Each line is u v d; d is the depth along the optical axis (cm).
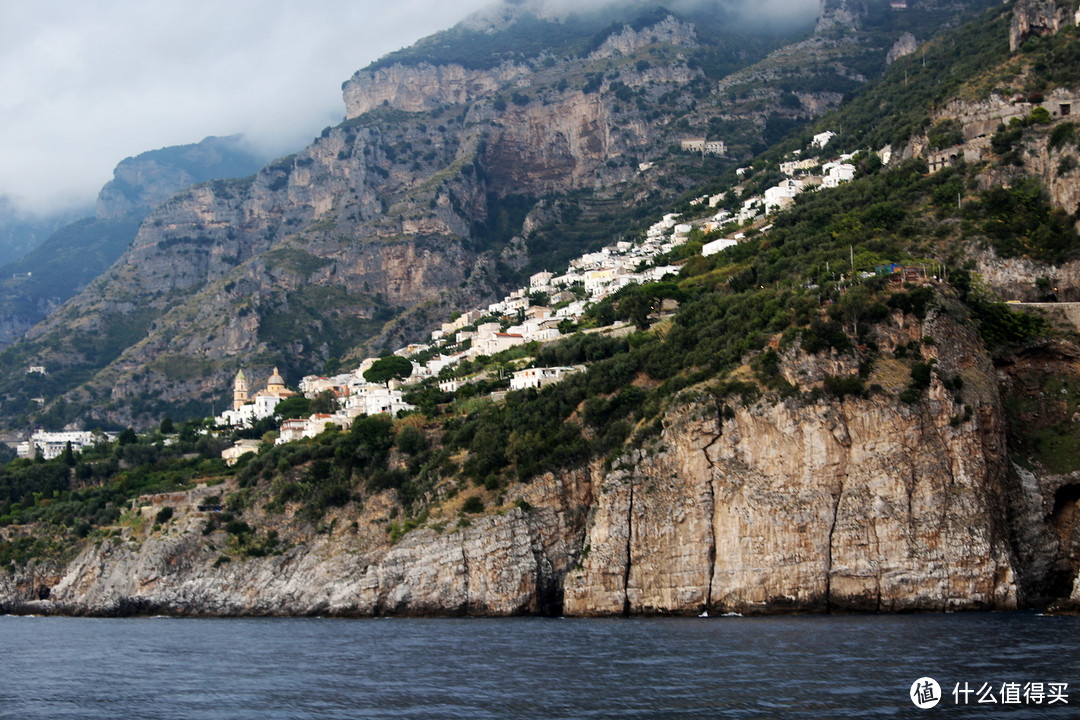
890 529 18175
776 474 18912
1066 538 18862
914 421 18562
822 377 19088
